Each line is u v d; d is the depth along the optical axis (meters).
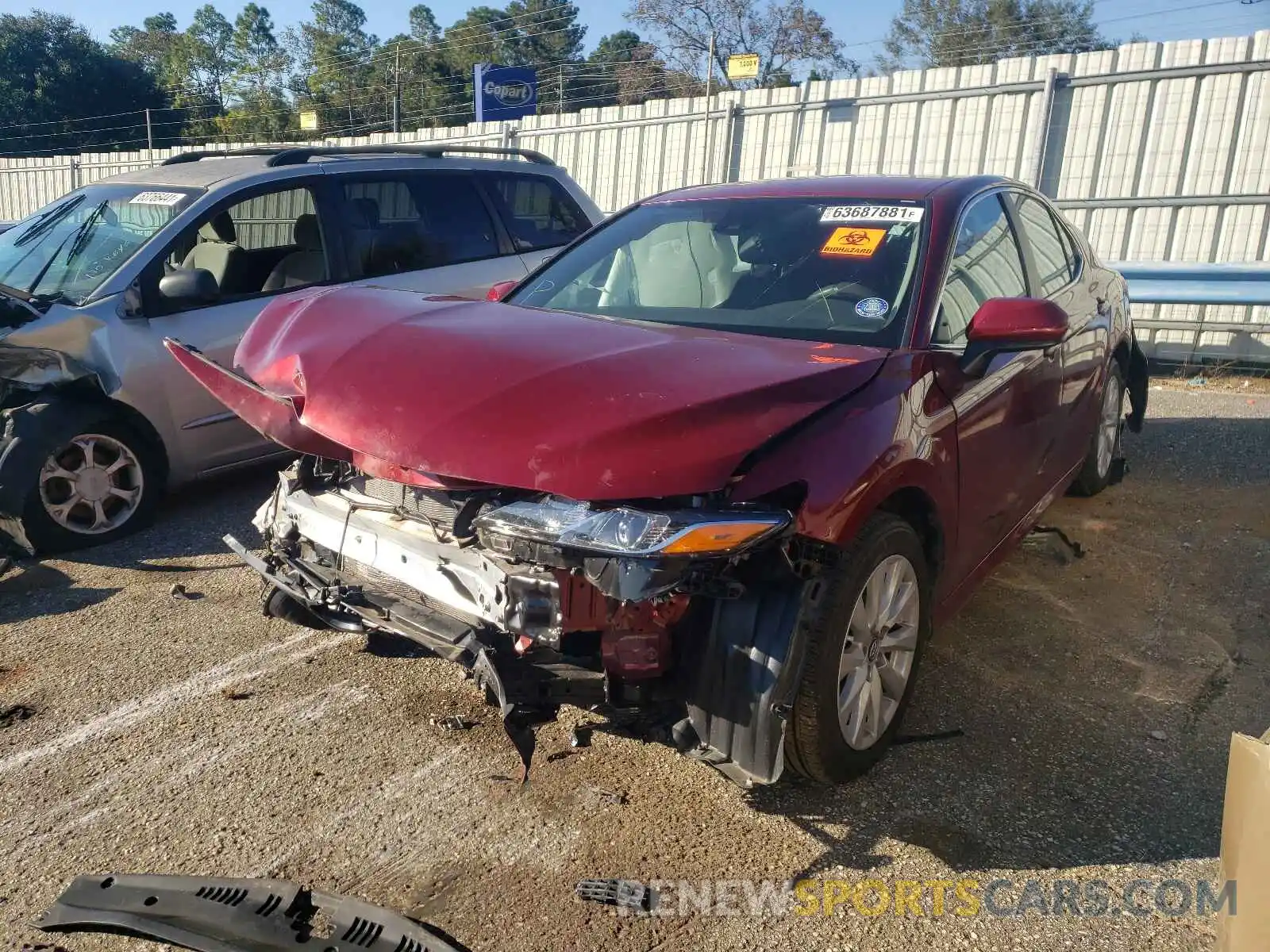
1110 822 2.83
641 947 2.37
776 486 2.44
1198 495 5.69
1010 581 4.54
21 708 3.45
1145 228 9.27
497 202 6.71
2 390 4.78
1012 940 2.40
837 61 35.75
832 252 3.54
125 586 4.49
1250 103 8.65
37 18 56.41
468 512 2.64
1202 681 3.66
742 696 2.52
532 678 2.55
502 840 2.76
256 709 3.44
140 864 2.67
